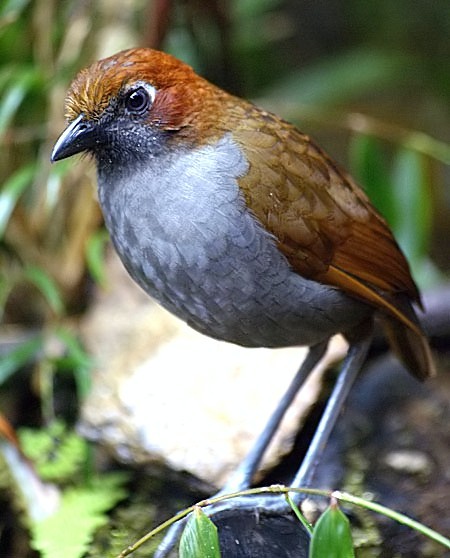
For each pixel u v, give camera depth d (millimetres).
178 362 9484
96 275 9797
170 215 7090
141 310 10562
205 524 6160
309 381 9031
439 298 10508
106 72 7156
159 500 8703
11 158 11375
